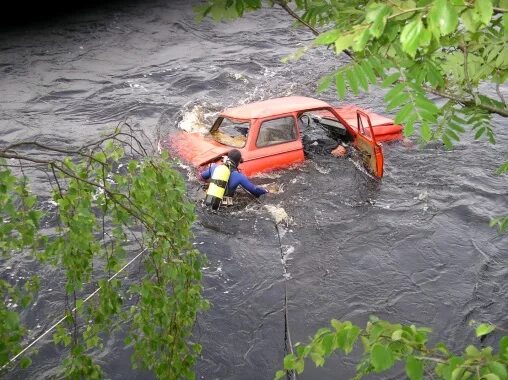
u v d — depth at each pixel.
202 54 15.88
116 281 3.65
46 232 7.38
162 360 3.77
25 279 6.58
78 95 12.93
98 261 6.85
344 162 9.12
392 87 2.44
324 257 7.11
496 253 7.15
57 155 9.87
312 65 14.66
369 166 8.91
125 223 3.42
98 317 3.60
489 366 1.80
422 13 1.85
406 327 2.07
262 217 7.88
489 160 9.34
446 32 1.72
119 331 5.85
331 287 6.60
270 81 13.68
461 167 9.12
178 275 3.57
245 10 3.05
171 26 18.53
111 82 13.73
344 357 5.55
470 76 3.04
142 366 3.94
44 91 13.17
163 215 3.58
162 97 12.66
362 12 2.42
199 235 7.48
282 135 8.95
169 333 3.71
